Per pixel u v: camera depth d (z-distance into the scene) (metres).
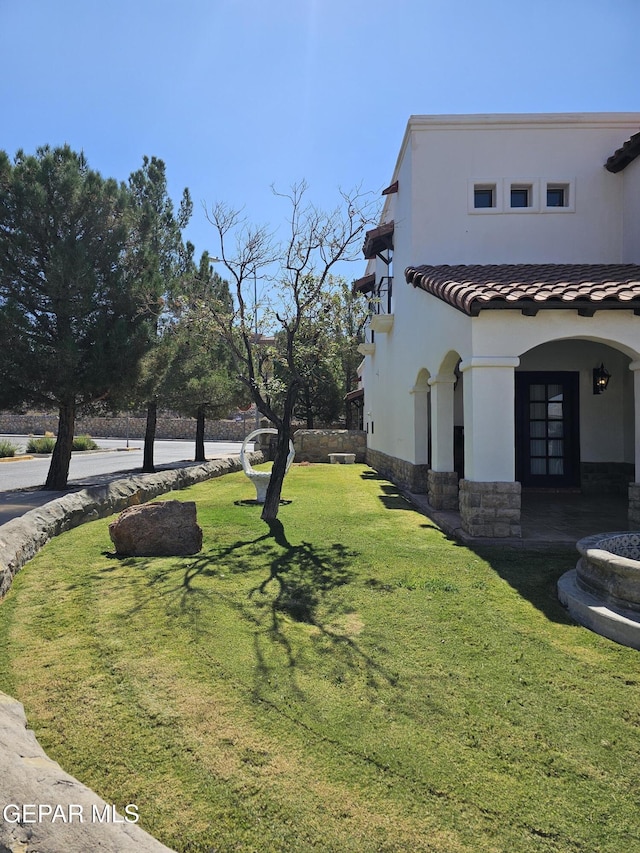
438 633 4.24
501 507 7.04
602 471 11.55
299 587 5.27
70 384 12.78
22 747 2.47
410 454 11.68
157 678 3.52
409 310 11.83
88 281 12.52
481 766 2.69
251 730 2.97
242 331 9.27
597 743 2.88
